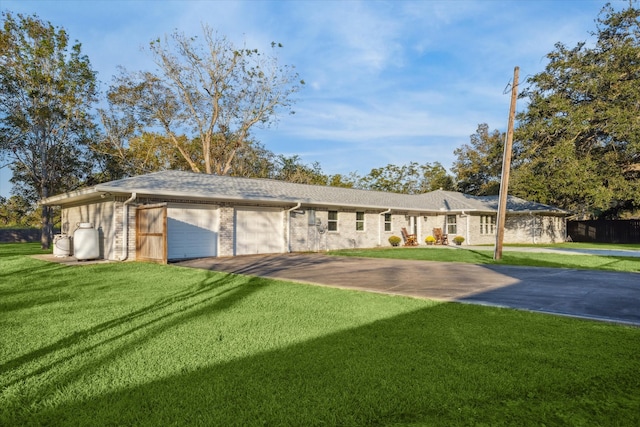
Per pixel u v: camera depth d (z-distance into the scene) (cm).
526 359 404
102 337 481
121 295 758
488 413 296
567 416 291
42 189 2472
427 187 4919
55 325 536
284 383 346
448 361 397
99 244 1511
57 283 905
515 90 1461
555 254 1778
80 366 386
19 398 318
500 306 653
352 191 2591
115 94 2969
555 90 2675
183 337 479
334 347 441
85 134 2745
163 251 1284
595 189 2336
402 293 782
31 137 2500
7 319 569
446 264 1355
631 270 1184
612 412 297
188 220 1549
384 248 2272
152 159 3472
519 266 1288
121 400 314
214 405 305
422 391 330
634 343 456
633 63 2409
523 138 2627
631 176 2600
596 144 2638
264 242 1819
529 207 2948
